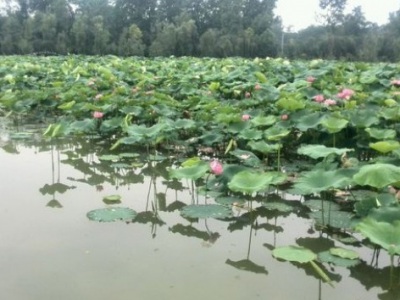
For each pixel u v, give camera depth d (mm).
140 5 37344
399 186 3217
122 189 4277
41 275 2582
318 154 3709
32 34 30953
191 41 31750
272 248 3031
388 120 5117
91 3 41688
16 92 8766
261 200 3973
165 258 2832
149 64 14805
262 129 5383
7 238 3084
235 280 2576
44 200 3908
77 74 10570
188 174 3543
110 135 6645
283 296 2424
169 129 5211
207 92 8047
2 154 5625
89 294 2387
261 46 32344
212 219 3541
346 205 3811
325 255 2869
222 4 38219
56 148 6008
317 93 6867
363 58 30172
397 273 2705
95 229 3273
